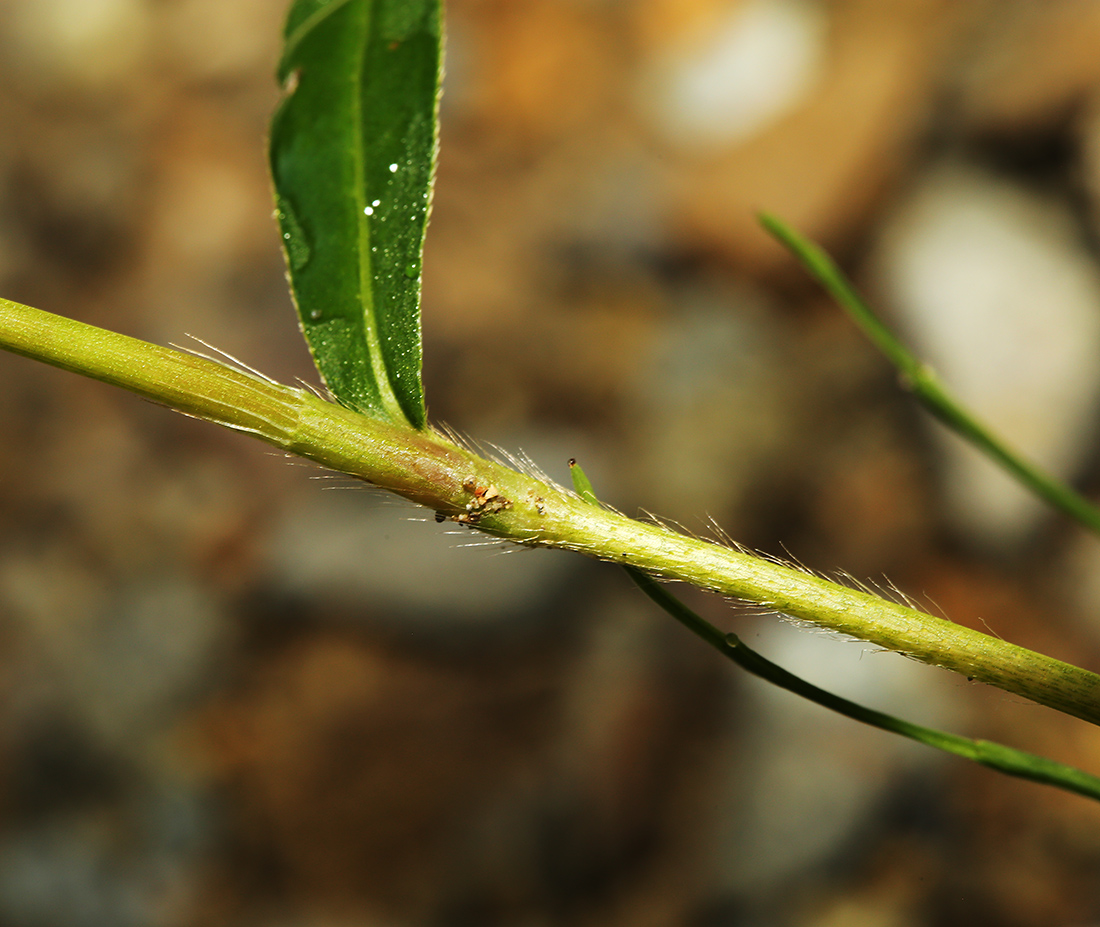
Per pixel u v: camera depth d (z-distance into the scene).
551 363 0.41
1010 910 0.29
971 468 0.35
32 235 0.47
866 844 0.31
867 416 0.38
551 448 0.38
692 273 0.43
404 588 0.35
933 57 0.41
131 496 0.40
